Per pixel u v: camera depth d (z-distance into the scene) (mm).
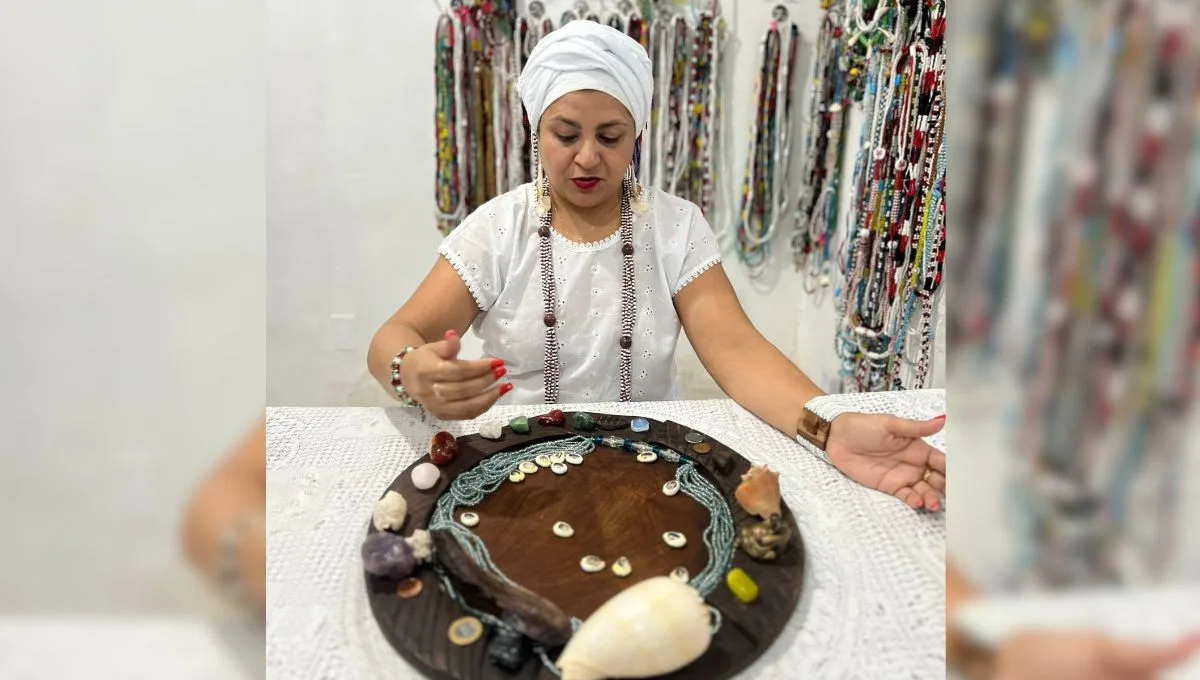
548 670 397
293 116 1668
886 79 1237
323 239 1746
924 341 1078
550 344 979
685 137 1658
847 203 1519
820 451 646
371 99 1681
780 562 488
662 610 393
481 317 1021
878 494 588
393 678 401
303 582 470
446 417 636
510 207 990
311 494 571
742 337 901
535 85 887
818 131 1602
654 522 539
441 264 977
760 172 1699
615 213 991
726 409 768
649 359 999
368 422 704
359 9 1629
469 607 439
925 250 1069
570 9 1604
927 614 451
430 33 1656
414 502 549
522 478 591
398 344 809
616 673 385
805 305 1792
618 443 648
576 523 536
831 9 1544
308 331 1787
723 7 1639
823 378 1677
